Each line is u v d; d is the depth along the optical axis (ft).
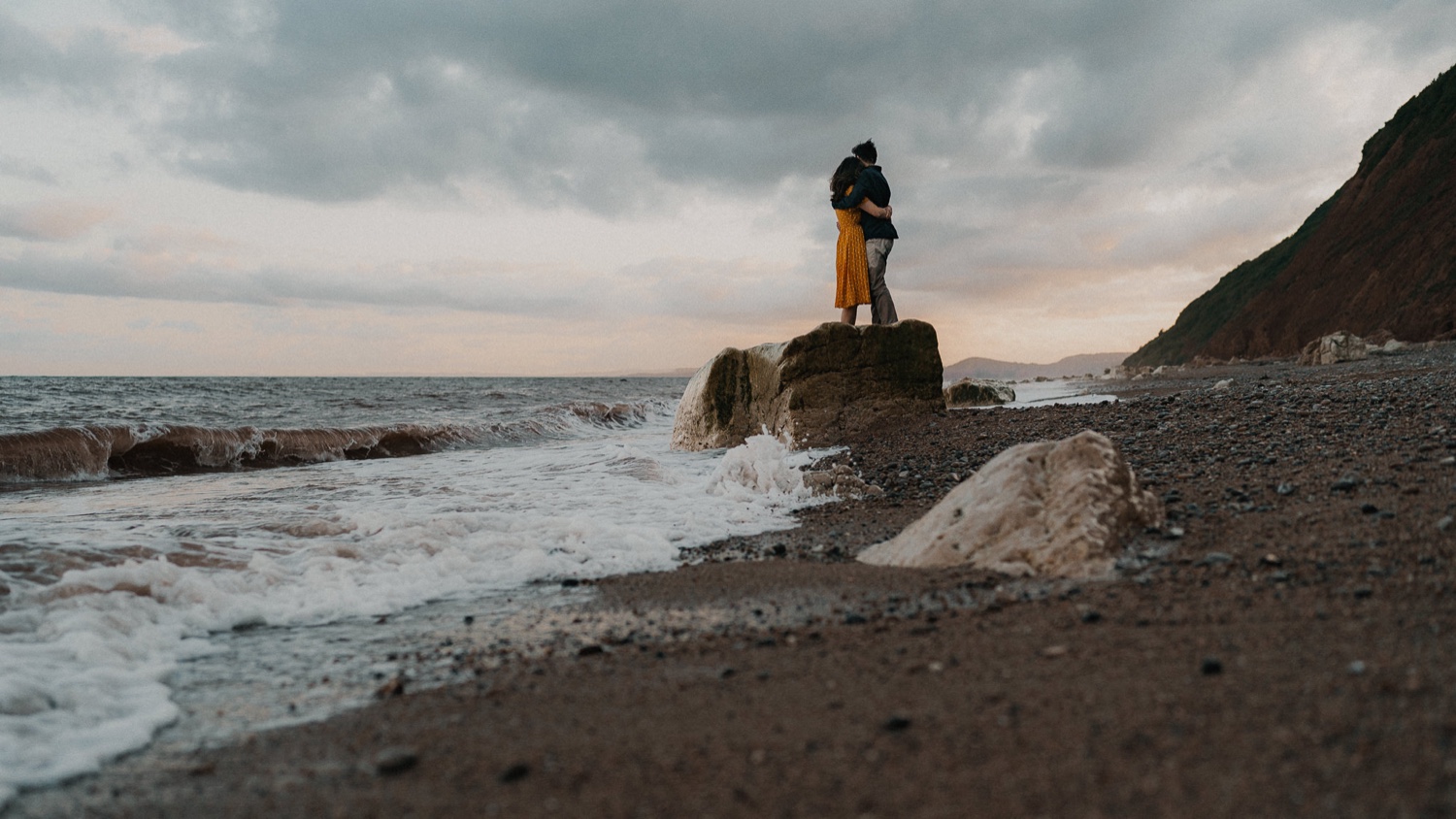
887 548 15.48
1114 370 130.72
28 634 11.34
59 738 8.25
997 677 8.34
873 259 35.99
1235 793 5.63
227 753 7.96
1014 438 28.73
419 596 14.11
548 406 69.00
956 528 14.35
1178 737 6.50
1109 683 7.80
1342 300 122.31
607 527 18.38
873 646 9.93
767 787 6.41
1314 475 16.48
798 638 10.69
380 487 26.37
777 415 34.94
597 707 8.53
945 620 10.77
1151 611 10.06
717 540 18.79
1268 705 6.85
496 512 20.74
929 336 36.86
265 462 36.14
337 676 10.22
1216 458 20.02
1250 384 42.19
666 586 14.21
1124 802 5.69
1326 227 143.54
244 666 10.70
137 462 32.17
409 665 10.58
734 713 8.04
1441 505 12.73
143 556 15.17
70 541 15.66
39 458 28.89
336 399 80.84
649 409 69.36
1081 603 10.82
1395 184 128.26
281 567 15.25
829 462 28.86
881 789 6.22
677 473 28.96
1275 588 10.37
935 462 26.78
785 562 15.74
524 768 7.02
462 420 52.42
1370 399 26.20
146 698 9.46
